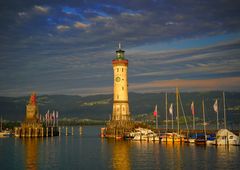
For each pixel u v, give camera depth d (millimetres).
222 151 113312
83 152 121812
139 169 84625
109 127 198375
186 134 159500
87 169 85688
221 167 85375
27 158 106812
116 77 199250
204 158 99125
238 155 103688
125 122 190875
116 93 198625
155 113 180375
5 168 88375
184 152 113000
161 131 174625
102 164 93000
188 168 84688
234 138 129500
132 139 168250
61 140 187000
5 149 135000
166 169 84000
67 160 101562
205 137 137500
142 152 116062
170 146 132750
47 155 114312
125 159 101062
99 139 190250
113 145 144750
